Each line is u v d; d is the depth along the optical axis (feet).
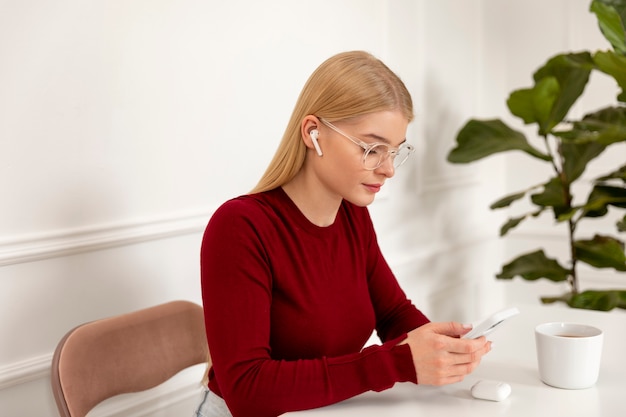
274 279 4.38
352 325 4.65
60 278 5.62
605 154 10.95
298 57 7.73
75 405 4.39
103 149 5.86
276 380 3.88
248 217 4.30
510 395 3.96
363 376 3.87
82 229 5.69
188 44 6.48
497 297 12.17
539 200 9.46
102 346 4.67
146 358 4.91
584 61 9.06
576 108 11.16
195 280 6.77
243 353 4.01
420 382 3.87
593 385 4.10
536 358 4.59
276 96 7.48
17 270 5.34
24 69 5.29
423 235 10.21
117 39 5.89
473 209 11.40
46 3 5.39
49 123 5.47
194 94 6.58
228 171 7.00
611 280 11.11
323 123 4.32
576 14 11.11
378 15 8.90
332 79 4.27
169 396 6.40
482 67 11.39
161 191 6.35
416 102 9.82
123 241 5.99
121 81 5.95
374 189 4.39
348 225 4.85
